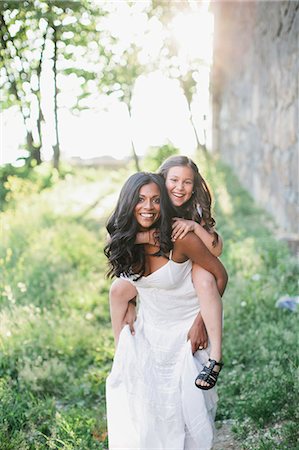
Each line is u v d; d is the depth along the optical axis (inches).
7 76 406.9
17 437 141.2
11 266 281.3
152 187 116.7
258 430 144.4
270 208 433.4
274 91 390.3
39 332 202.8
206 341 123.7
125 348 123.1
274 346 187.8
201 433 120.3
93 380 181.2
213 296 120.9
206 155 712.4
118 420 122.1
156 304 124.0
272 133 409.1
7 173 495.8
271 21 381.4
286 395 151.2
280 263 275.3
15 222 359.3
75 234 334.6
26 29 327.0
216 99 813.9
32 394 171.6
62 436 145.6
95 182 643.5
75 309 237.9
